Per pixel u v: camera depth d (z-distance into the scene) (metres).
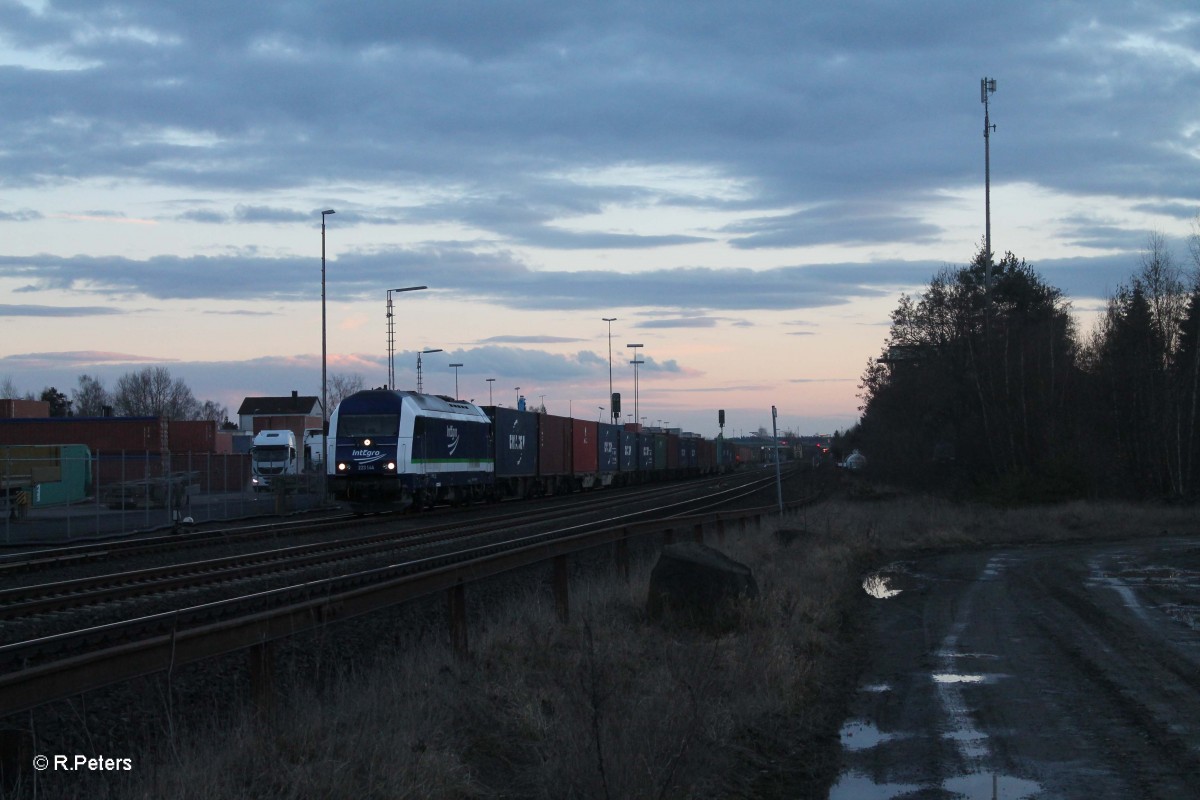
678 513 34.72
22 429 61.22
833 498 51.53
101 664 5.94
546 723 8.66
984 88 51.47
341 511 42.19
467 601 15.76
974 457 55.97
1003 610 17.56
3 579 19.39
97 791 6.79
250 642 7.38
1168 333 54.81
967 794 7.77
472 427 43.06
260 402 118.88
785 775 8.34
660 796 6.71
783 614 14.35
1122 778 8.04
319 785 6.53
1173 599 18.67
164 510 41.44
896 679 12.02
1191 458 49.78
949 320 59.53
